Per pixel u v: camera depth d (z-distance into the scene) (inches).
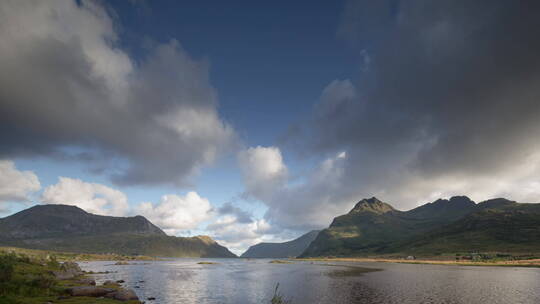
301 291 3405.5
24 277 2518.5
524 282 4065.0
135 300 2390.5
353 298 2883.9
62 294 2320.4
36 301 1897.1
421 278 4707.2
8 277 2309.3
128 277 4992.6
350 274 5723.4
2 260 2901.1
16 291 2114.9
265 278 5172.2
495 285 3759.8
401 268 7440.9
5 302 1779.0
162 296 2994.6
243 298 2945.4
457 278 4648.1
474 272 5831.7
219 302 2716.5
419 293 3149.6
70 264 4992.6
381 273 5851.4
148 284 4023.1
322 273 6146.7
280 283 4286.4
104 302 2082.9
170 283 4239.7
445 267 7667.3
